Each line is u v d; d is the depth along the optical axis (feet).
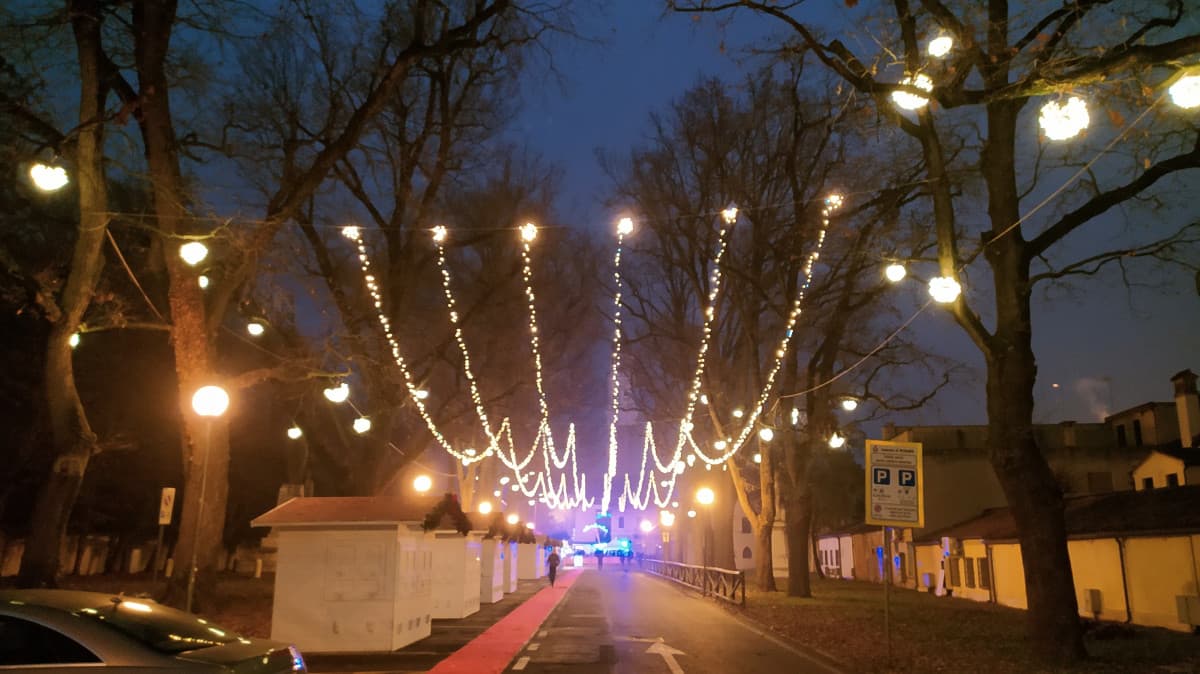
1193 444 112.98
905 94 37.86
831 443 95.25
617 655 51.75
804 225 87.45
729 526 129.18
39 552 50.14
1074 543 89.71
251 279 70.28
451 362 107.65
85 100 49.78
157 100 53.88
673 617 79.30
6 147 47.42
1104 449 133.39
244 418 139.54
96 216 51.24
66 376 52.08
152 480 126.21
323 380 76.79
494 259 102.17
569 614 82.48
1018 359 47.11
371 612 49.24
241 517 149.69
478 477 154.10
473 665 46.14
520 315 110.22
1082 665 43.06
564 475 180.96
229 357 121.70
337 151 59.62
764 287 97.40
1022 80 34.55
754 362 104.06
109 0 51.37
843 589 136.98
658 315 118.73
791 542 103.60
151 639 21.59
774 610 82.53
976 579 111.14
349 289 91.81
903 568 147.95
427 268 104.53
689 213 102.53
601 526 339.77
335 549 49.67
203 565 55.06
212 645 22.36
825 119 76.38
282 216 58.85
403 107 86.99
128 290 87.30
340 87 80.79
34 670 20.18
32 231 76.84
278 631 48.91
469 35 63.00
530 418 142.92
